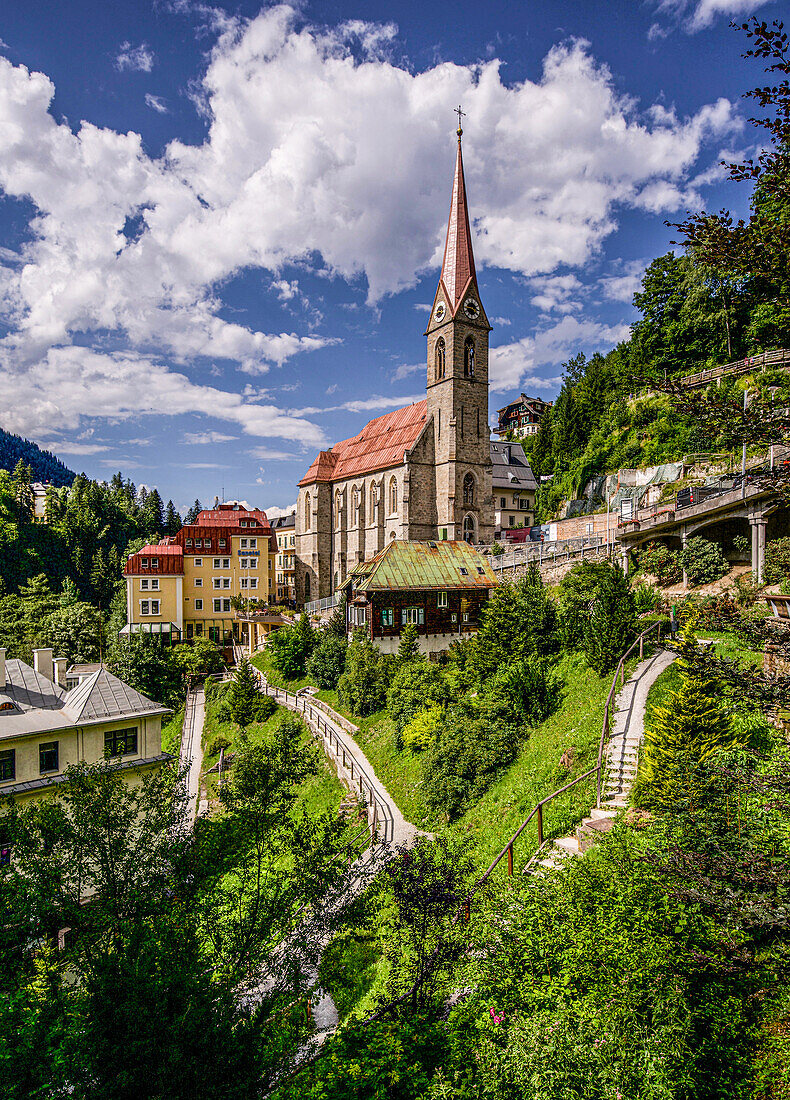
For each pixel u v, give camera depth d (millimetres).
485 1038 9125
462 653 35656
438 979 10836
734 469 40938
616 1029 7723
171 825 13398
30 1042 8297
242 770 18516
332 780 29984
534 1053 7656
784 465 7301
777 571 27391
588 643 25812
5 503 126375
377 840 15656
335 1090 9195
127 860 12141
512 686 24953
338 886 12109
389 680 36625
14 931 10906
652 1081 7059
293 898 11641
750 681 7191
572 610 29609
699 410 7352
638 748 18031
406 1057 9633
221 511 78625
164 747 44531
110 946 10555
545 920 10188
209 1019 8992
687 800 11523
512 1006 9258
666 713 15469
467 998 10656
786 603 18328
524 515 87562
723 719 14836
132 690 28625
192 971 9633
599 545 40719
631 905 9328
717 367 55250
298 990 10656
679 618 26047
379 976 15938
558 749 20875
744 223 6930
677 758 14336
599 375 82250
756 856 7270
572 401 88312
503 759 22828
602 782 17234
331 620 50219
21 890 11328
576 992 8727
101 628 65875
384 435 75812
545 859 14625
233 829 12789
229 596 73625
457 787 22703
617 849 10953
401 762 28891
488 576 45219
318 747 33844
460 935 11312
